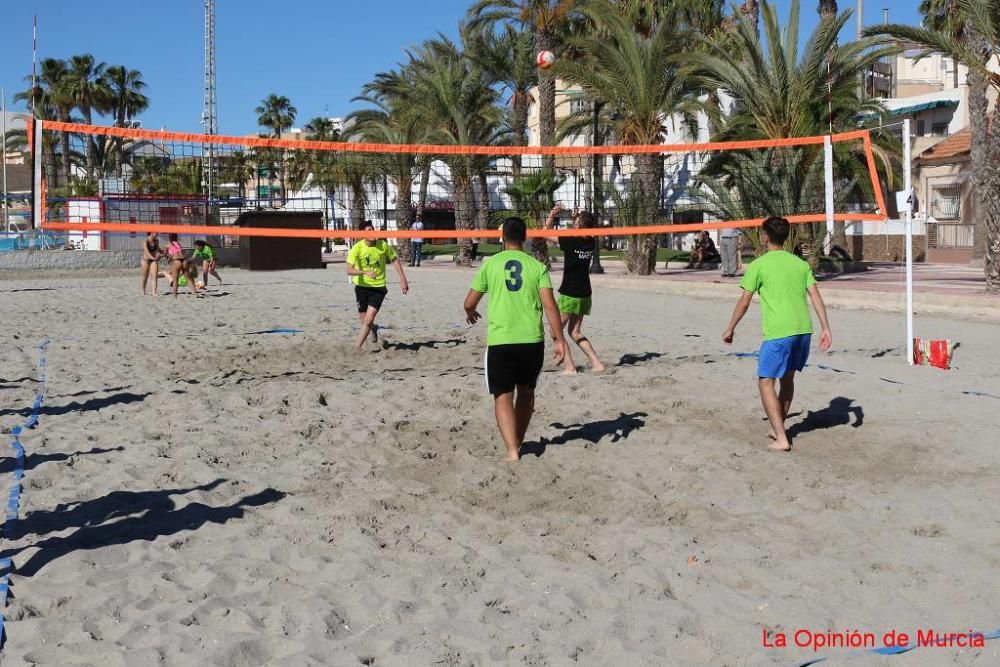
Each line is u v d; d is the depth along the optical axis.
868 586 4.05
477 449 6.50
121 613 3.77
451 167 31.77
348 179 34.53
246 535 4.67
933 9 26.91
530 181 26.73
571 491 5.50
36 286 22.14
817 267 23.53
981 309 14.82
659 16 28.88
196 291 19.42
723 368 9.48
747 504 5.23
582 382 8.76
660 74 23.45
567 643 3.51
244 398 7.97
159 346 11.30
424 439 6.74
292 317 14.72
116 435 6.64
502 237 6.27
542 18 26.95
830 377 8.74
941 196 29.41
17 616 3.72
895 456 6.17
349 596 3.95
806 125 21.22
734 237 23.97
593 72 23.78
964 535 4.66
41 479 5.52
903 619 3.71
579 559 4.40
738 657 3.42
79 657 3.39
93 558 4.32
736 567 4.29
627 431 6.88
